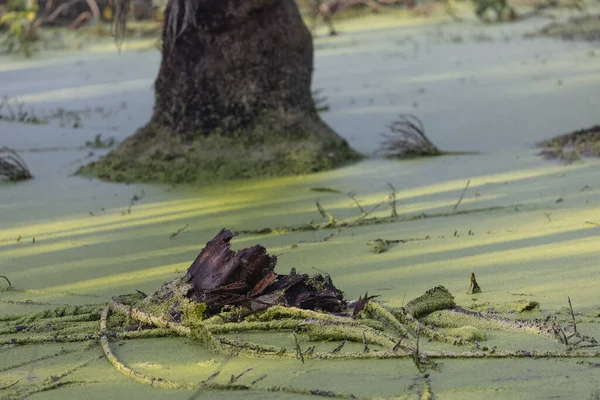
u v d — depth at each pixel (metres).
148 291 5.10
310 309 4.51
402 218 6.45
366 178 7.75
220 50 8.07
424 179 7.64
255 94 8.12
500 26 18.80
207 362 4.02
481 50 15.64
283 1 8.20
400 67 14.33
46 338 4.36
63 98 12.91
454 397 3.58
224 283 4.52
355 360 3.99
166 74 8.22
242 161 7.99
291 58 8.20
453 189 7.25
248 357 4.05
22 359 4.16
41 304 4.96
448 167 8.05
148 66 15.83
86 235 6.37
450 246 5.74
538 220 6.25
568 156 8.12
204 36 8.05
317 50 16.97
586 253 5.45
